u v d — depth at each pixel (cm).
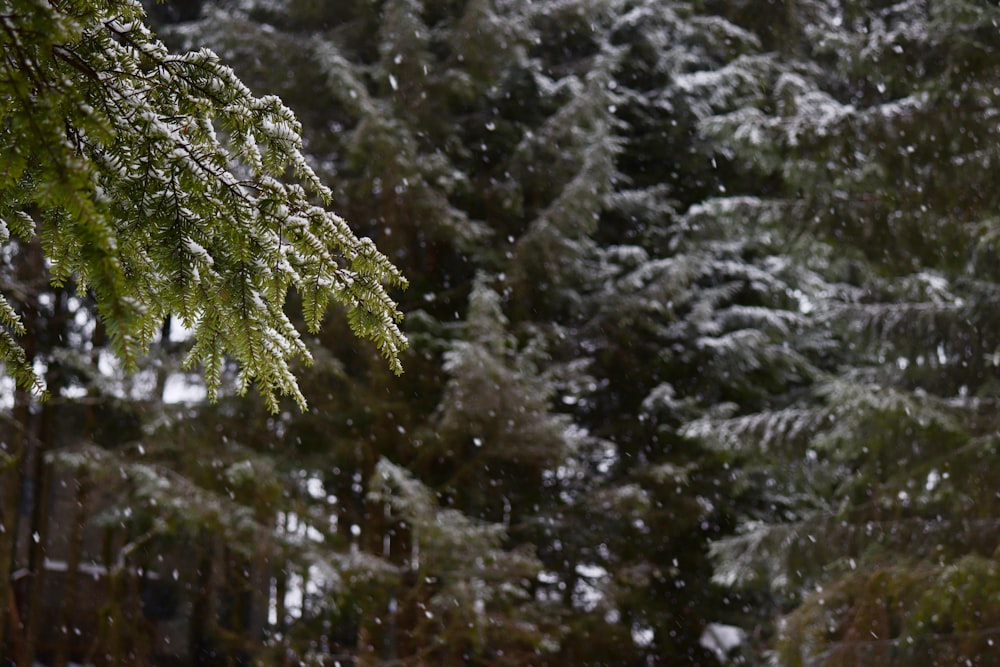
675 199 1703
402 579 1273
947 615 920
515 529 1383
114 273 221
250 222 278
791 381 1672
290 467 1273
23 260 1302
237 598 1344
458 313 1388
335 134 1345
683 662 1446
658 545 1405
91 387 1267
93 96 268
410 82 1309
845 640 917
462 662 1236
